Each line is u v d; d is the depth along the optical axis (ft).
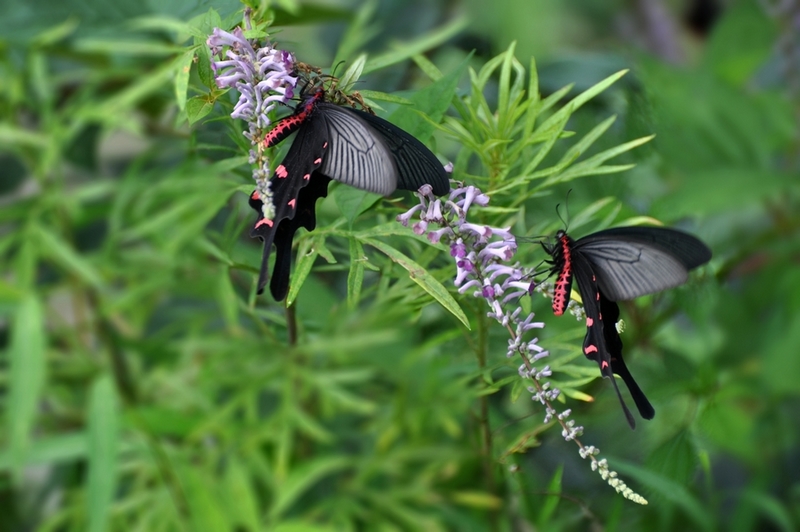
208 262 6.07
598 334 4.99
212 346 5.95
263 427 5.94
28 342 5.84
